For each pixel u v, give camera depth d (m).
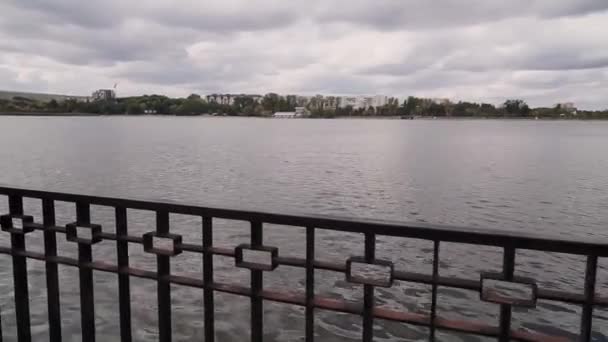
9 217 2.95
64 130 132.12
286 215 2.28
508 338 2.04
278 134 124.44
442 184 35.62
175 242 2.54
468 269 14.31
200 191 33.06
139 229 18.31
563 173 42.84
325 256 15.05
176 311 10.53
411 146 81.69
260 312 2.47
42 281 11.90
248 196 30.86
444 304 11.23
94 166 47.00
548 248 1.90
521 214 24.89
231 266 13.52
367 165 50.00
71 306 10.51
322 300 2.34
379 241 16.83
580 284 13.12
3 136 97.81
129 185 35.75
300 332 9.73
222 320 10.05
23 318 3.13
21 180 37.56
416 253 15.66
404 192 31.86
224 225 18.59
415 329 9.88
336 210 26.16
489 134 134.62
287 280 12.55
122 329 2.83
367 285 2.21
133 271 2.70
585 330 1.93
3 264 13.30
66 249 14.81
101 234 2.74
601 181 37.31
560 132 152.00
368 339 2.28
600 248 1.84
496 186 34.62
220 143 85.56
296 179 38.69
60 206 21.86
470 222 23.25
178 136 108.12
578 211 25.58
